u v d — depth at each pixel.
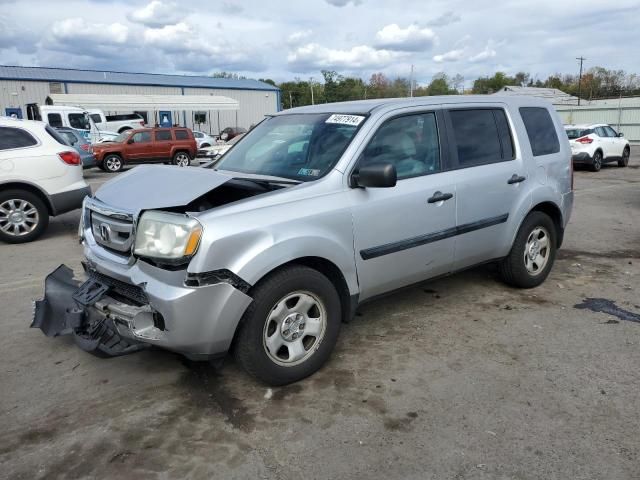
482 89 88.19
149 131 23.45
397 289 4.18
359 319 4.63
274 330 3.40
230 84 50.41
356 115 4.07
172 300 3.02
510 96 5.19
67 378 3.70
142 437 3.01
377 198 3.81
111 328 3.37
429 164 4.25
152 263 3.21
